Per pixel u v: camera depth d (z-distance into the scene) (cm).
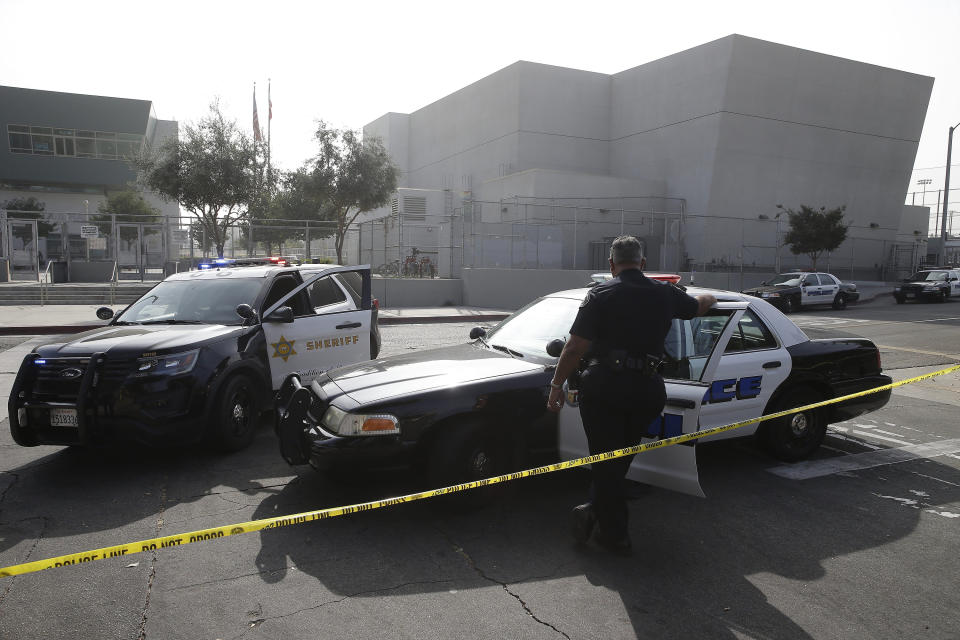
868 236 3841
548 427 448
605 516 362
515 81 3612
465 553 373
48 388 507
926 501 467
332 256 3181
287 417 455
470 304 2355
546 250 2606
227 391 550
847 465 548
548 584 339
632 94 3691
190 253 2497
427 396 413
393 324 1853
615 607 318
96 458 549
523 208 3212
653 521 425
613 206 3328
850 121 3650
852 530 415
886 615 315
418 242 3462
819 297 2345
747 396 502
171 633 293
